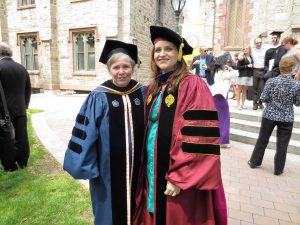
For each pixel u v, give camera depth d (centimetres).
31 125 704
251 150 567
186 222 192
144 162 216
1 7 1645
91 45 1459
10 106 404
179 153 184
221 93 551
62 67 1548
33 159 467
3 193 349
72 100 1253
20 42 1650
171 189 185
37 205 319
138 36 1470
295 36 1109
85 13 1422
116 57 216
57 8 1503
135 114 216
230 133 640
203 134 181
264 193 377
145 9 1546
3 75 391
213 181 177
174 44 199
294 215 323
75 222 285
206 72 643
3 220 287
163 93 201
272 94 427
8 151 410
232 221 307
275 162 438
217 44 1399
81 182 378
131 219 222
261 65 712
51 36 1500
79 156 207
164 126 194
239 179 421
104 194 219
